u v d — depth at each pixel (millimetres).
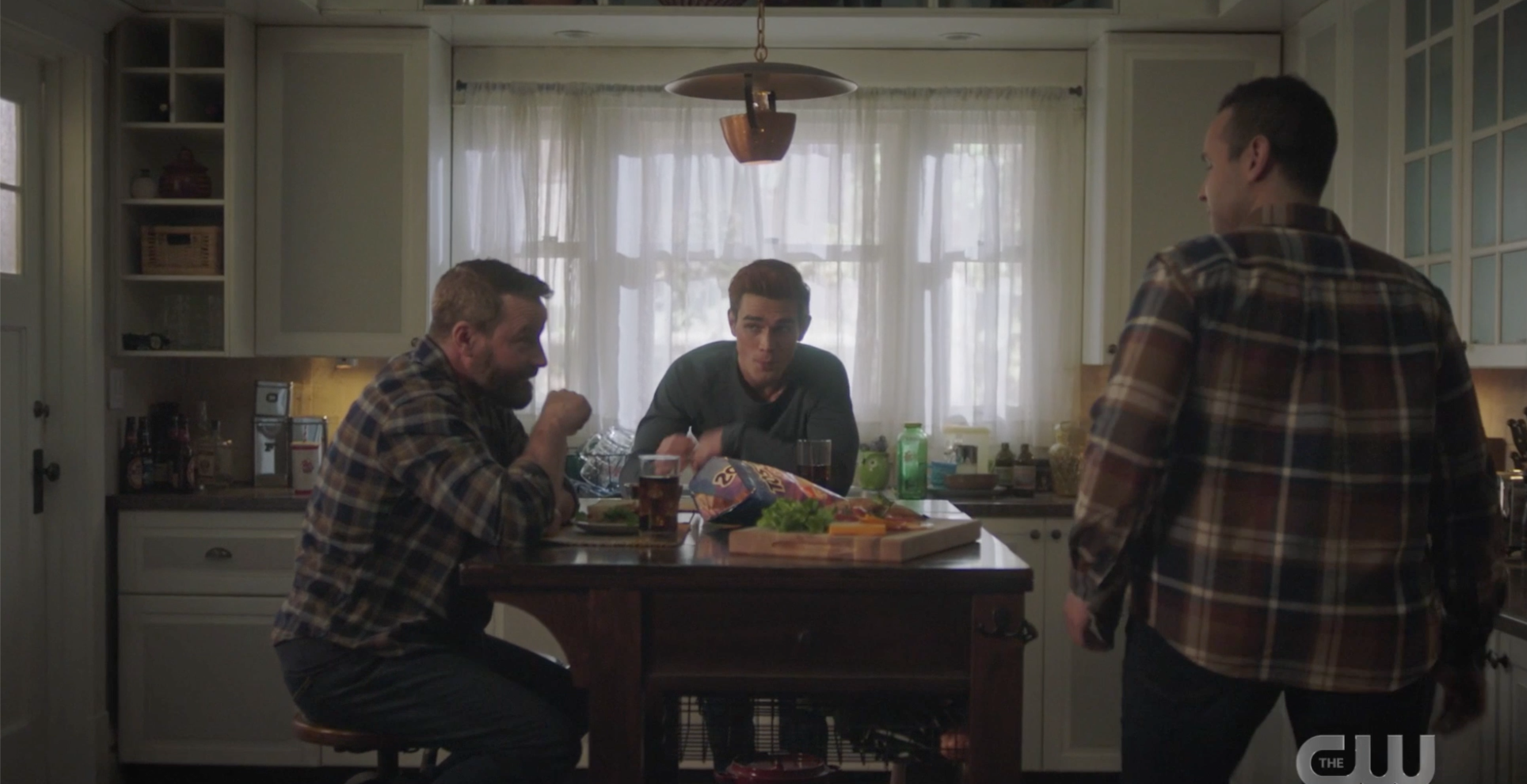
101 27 3883
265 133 4090
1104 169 4125
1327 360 1568
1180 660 1639
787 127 2777
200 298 4152
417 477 2047
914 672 1906
